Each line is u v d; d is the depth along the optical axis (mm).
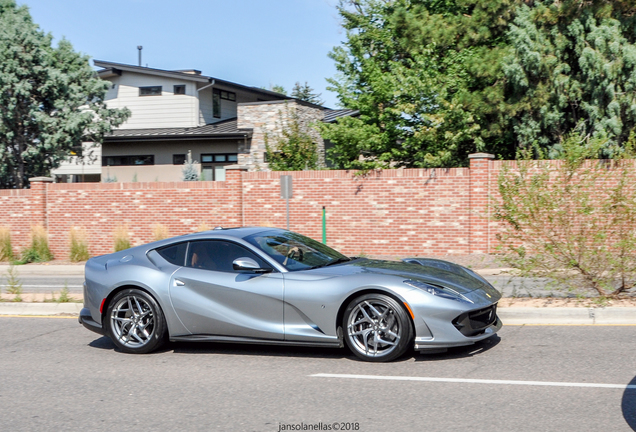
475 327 6090
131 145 27172
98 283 7098
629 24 15617
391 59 21219
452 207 16484
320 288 6262
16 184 23109
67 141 22141
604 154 15219
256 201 18297
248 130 24547
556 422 4367
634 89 15070
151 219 19078
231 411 4891
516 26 17094
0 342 7754
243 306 6551
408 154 18656
